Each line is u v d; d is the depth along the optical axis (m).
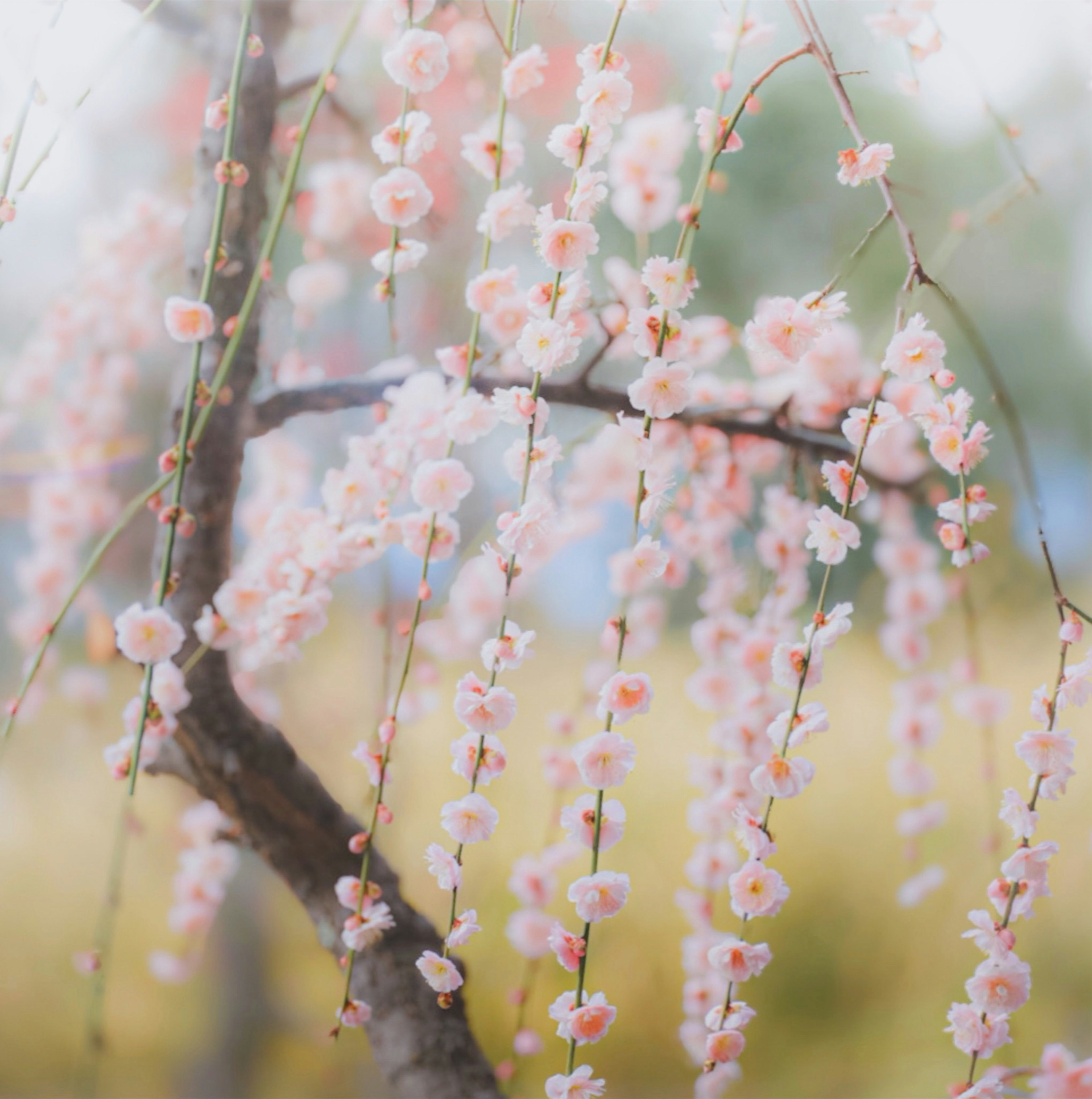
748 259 3.77
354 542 1.30
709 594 1.55
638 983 2.62
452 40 1.44
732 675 1.52
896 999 2.73
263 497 1.57
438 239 1.55
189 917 1.81
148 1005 2.61
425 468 1.24
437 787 2.52
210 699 1.35
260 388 1.41
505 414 1.21
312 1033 2.43
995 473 1.89
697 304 3.75
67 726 2.81
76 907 2.76
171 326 1.22
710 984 1.46
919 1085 2.43
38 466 1.98
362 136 1.50
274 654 1.30
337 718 2.21
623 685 1.20
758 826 1.21
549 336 1.20
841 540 1.20
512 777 2.60
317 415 1.79
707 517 1.51
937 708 1.83
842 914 2.85
